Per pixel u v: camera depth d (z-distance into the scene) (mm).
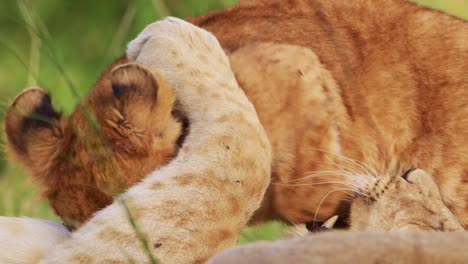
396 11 7953
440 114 7785
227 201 6566
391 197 7309
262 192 6816
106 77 7055
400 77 7727
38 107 6984
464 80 7859
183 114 6879
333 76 7473
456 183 7797
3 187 9289
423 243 4711
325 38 7617
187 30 7156
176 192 6480
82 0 14875
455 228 7285
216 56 7133
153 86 6574
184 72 6969
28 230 6789
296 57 7340
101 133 6547
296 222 7523
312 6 7812
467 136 7777
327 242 4738
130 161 6590
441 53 7895
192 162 6617
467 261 4641
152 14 9945
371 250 4684
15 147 6930
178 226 6395
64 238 6793
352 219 7266
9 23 14102
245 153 6723
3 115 7102
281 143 7227
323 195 7336
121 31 9719
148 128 6613
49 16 14703
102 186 6551
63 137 6840
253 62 7289
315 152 7258
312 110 7262
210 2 12766
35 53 9688
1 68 13516
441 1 12742
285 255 4688
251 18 7684
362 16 7844
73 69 13570
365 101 7578
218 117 6812
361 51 7695
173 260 6324
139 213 6383
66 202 6707
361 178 7363
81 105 6539
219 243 6500
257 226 8008
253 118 6938
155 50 7074
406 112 7699
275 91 7238
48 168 6805
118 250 6301
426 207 7297
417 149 7762
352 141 7422
